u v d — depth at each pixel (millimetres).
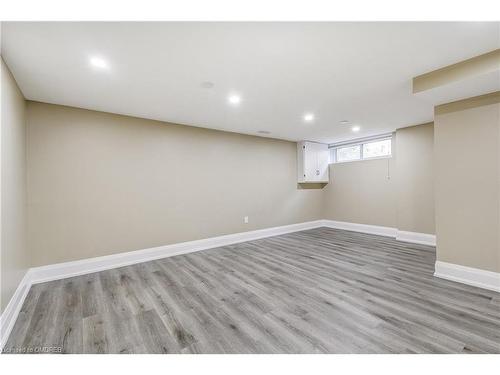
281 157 5848
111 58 2076
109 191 3498
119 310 2258
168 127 4113
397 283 2801
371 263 3539
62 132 3160
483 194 2645
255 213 5340
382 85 2730
